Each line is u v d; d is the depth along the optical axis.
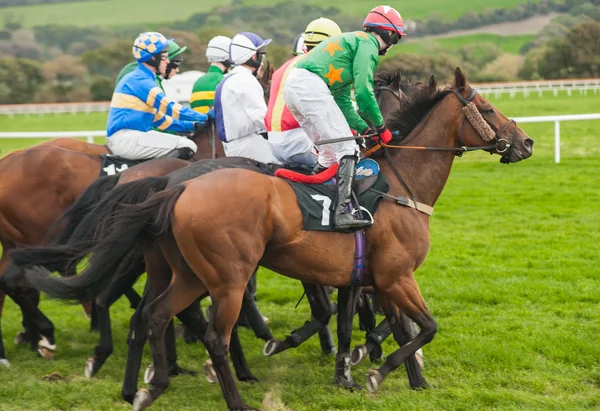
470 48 60.50
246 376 7.82
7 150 30.91
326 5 73.62
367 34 7.13
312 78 7.01
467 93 7.53
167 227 6.54
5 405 7.28
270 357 8.69
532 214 15.75
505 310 10.02
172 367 8.12
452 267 12.17
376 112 7.04
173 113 9.41
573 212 15.77
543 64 51.62
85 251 6.75
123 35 79.81
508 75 52.56
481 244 13.57
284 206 6.70
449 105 7.51
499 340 8.71
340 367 7.63
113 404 7.26
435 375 7.80
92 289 6.65
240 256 6.51
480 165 22.41
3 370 8.47
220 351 6.64
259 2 82.19
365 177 7.17
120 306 11.40
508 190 18.36
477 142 7.53
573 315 9.64
